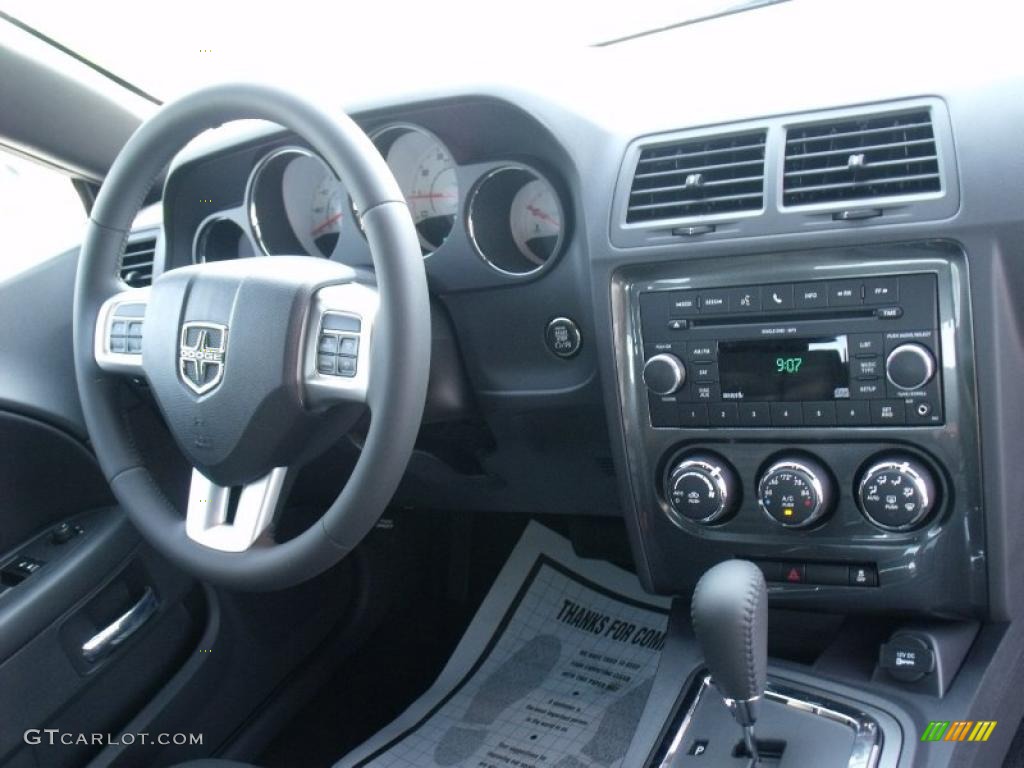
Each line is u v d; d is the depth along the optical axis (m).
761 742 0.96
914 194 0.88
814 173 0.92
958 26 0.95
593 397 1.15
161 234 1.33
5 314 1.38
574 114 1.06
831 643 1.04
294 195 1.29
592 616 1.54
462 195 1.14
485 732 1.38
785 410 0.97
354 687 1.60
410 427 0.91
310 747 1.49
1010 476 0.90
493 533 1.73
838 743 0.92
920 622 0.99
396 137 1.21
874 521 0.94
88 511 1.42
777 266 0.94
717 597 0.81
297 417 0.95
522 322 1.16
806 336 0.94
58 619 1.26
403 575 1.72
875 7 1.03
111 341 1.08
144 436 1.40
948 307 0.88
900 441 0.92
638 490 1.06
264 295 0.94
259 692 1.50
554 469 1.26
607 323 1.03
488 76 1.10
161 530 1.04
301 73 1.31
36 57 1.44
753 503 1.01
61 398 1.40
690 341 1.00
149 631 1.36
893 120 0.91
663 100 1.04
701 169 0.98
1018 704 1.05
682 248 0.97
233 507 1.06
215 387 0.97
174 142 1.04
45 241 1.51
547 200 1.16
